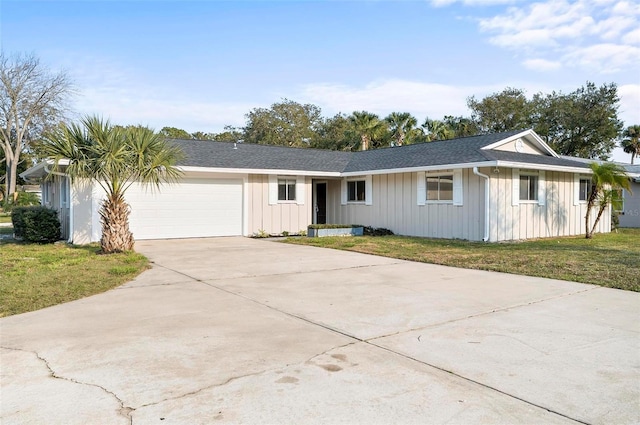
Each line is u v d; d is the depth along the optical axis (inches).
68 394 119.0
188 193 589.6
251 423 103.3
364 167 676.1
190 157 584.4
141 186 557.9
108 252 407.8
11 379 129.3
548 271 318.0
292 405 112.7
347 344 162.1
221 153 639.1
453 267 347.3
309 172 658.8
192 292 252.8
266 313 206.8
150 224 567.8
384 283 282.0
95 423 102.9
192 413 108.1
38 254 402.6
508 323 189.8
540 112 1425.9
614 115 1366.9
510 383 127.1
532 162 537.0
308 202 685.3
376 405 112.9
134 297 239.5
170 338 168.2
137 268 326.6
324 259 391.9
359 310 212.7
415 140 1359.5
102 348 156.7
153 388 123.0
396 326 185.8
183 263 364.5
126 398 116.5
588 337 169.9
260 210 638.5
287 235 653.9
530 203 576.7
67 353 151.4
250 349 156.3
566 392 121.2
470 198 543.5
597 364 141.9
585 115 1348.4
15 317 199.0
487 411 110.0
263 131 1706.4
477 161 511.5
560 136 1424.7
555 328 182.2
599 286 268.1
